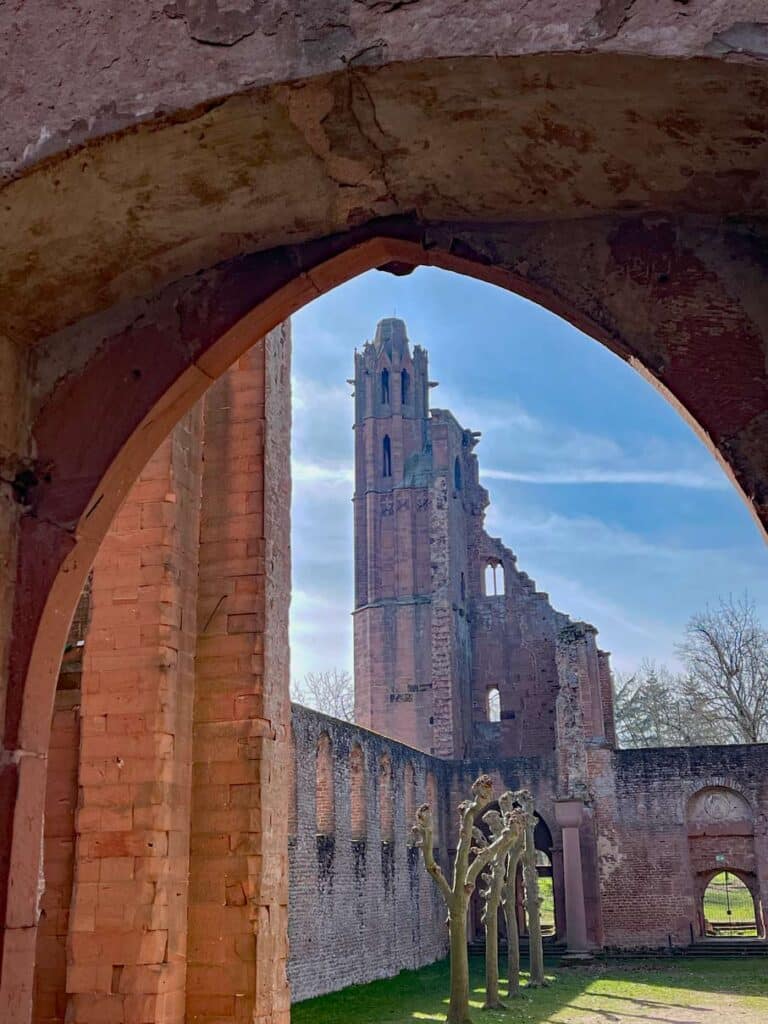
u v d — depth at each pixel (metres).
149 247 4.84
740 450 4.32
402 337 56.31
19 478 5.04
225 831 9.46
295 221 4.88
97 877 8.75
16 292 4.86
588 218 4.76
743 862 35.56
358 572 52.66
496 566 52.62
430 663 48.41
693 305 4.55
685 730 54.94
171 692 9.30
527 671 50.44
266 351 10.93
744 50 3.69
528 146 4.36
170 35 4.19
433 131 4.31
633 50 3.77
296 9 4.09
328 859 26.19
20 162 4.20
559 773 37.22
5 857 4.58
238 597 10.13
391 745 33.00
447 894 21.89
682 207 4.60
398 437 54.03
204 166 4.41
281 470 11.01
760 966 32.09
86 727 9.16
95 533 5.06
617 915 35.66
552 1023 21.81
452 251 4.89
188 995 9.09
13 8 4.37
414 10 3.97
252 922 9.20
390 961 30.92
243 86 4.06
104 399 5.09
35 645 4.84
